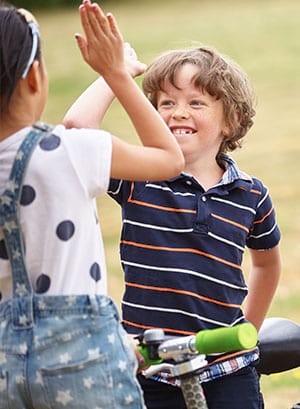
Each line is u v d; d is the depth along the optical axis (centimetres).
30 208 318
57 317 315
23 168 318
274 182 1387
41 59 333
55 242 318
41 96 333
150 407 407
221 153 434
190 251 405
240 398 411
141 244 405
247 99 440
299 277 984
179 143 421
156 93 429
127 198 410
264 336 439
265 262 449
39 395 315
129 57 372
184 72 421
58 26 2841
